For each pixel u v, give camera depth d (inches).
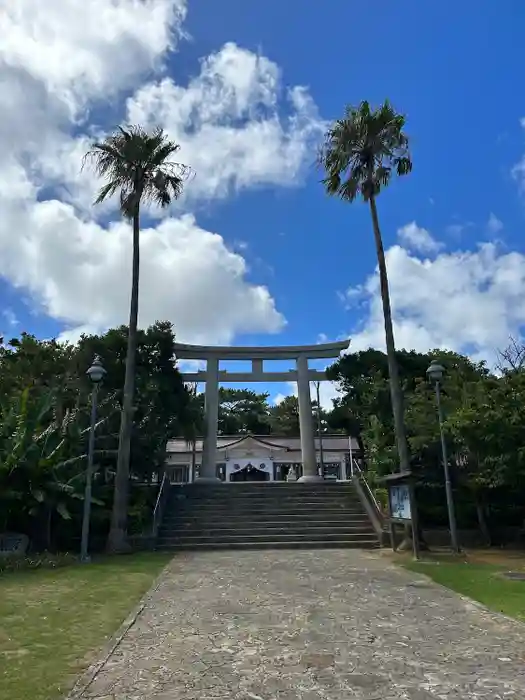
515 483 575.5
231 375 983.6
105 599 330.0
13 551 507.8
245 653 218.5
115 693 176.7
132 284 659.4
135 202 660.7
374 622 266.8
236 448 1508.4
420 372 991.0
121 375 806.5
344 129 627.8
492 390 617.6
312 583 380.2
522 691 175.6
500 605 300.7
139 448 730.2
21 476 545.3
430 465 672.4
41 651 222.1
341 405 1077.8
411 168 637.3
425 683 183.5
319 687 180.7
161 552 586.9
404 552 561.3
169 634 248.1
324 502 746.2
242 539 631.8
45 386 790.5
